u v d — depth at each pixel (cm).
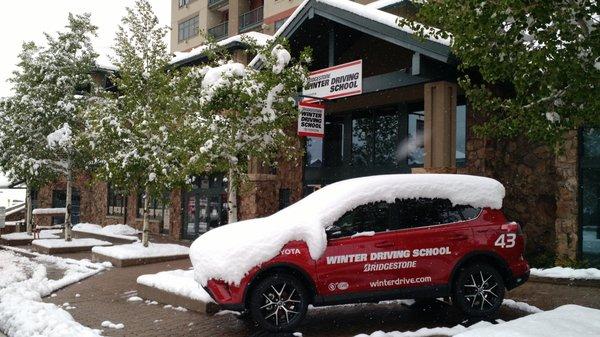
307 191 1719
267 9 3422
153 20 1577
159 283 907
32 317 736
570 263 1067
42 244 1798
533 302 831
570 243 1102
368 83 1245
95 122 1496
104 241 1988
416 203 713
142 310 840
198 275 692
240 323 732
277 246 655
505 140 1280
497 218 734
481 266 712
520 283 727
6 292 947
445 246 698
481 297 707
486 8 650
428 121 1141
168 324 734
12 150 2006
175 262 1500
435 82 1130
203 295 805
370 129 1553
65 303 904
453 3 682
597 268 1074
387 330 679
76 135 1762
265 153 1090
